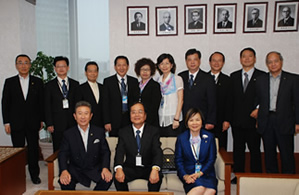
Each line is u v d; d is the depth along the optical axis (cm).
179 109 323
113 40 421
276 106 299
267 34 400
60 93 345
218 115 350
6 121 346
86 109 277
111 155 317
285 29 396
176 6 409
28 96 344
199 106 328
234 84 342
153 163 270
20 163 321
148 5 412
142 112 276
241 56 342
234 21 403
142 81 336
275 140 309
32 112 348
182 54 416
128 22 416
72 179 275
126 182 272
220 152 301
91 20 502
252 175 238
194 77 333
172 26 413
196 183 253
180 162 272
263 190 229
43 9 482
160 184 270
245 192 232
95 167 285
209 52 412
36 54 474
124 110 342
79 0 500
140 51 420
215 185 258
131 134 283
